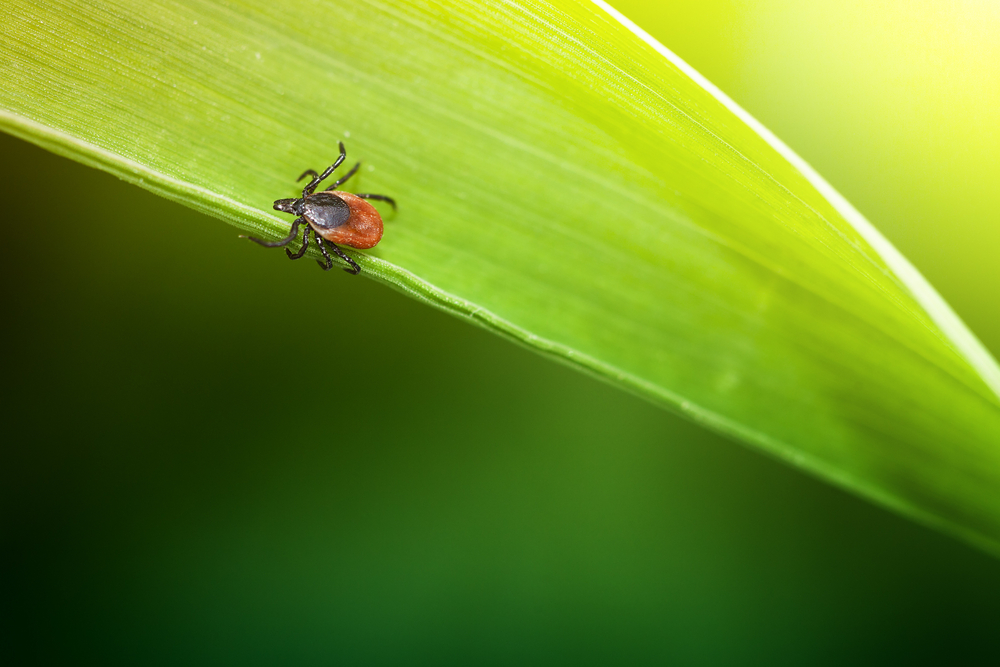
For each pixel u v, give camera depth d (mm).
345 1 95
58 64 94
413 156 96
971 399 94
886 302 94
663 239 96
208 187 96
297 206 96
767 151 92
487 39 95
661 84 93
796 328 96
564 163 96
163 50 95
